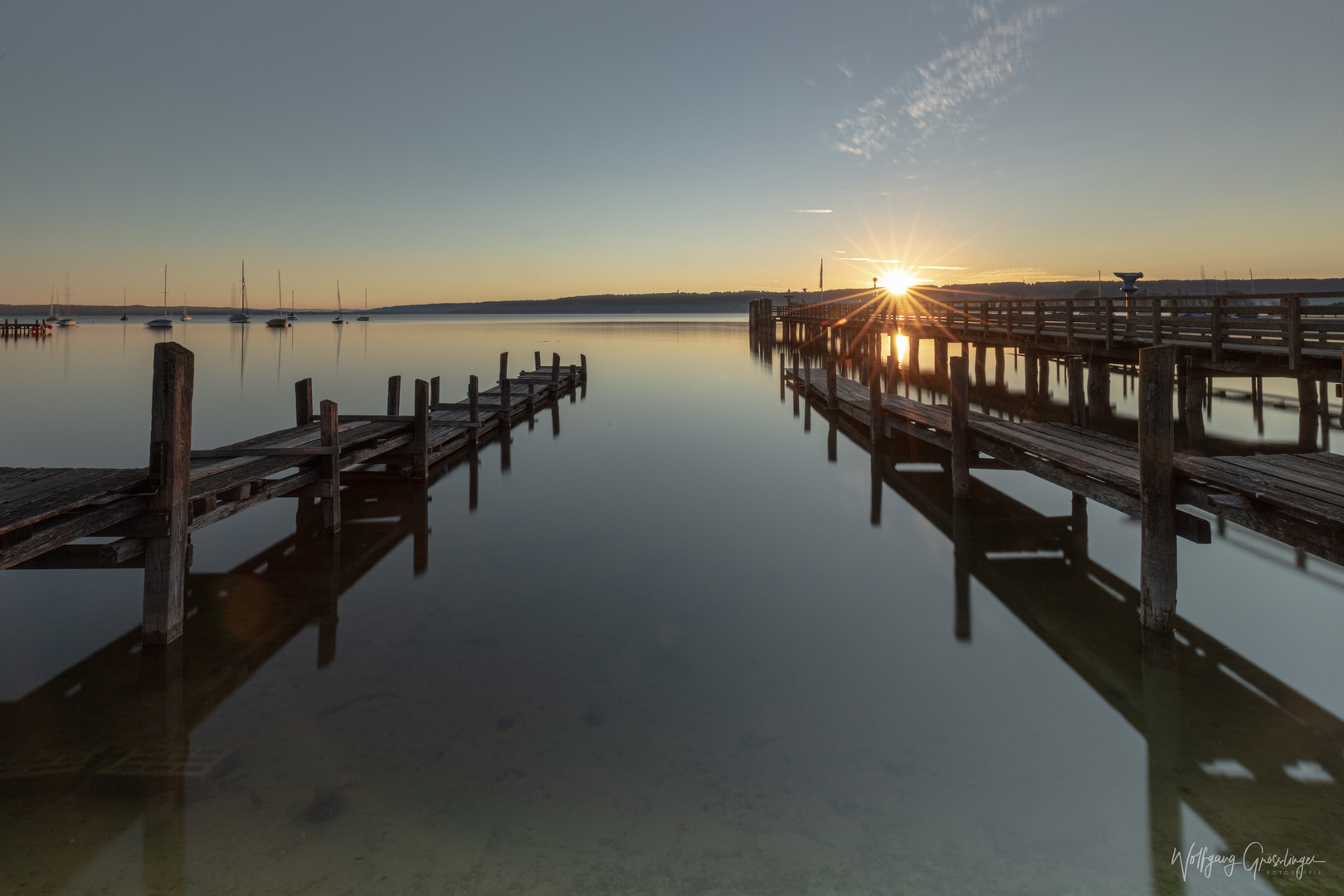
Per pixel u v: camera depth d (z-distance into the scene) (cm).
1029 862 345
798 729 458
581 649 574
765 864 343
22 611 642
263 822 368
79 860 340
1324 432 1490
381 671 533
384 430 1047
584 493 1109
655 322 12000
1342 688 509
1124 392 2280
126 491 551
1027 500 1052
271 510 1006
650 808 381
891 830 366
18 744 436
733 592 701
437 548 840
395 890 325
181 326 10219
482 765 418
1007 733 455
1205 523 558
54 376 2908
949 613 649
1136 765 421
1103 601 677
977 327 2205
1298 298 1047
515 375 2988
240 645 576
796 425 1766
